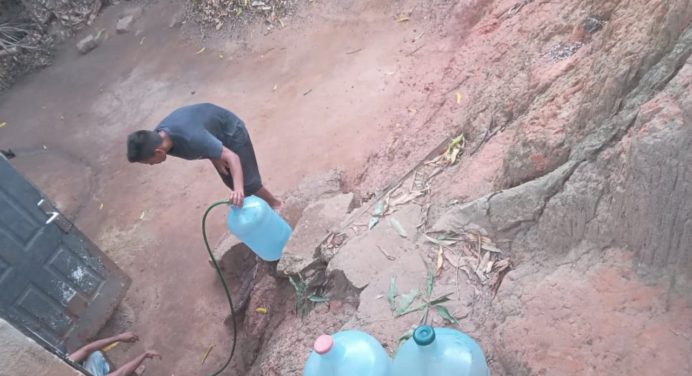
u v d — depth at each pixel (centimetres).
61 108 883
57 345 534
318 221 436
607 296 263
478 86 492
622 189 258
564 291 276
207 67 840
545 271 299
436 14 707
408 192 418
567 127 312
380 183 474
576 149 298
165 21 927
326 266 406
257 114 729
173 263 629
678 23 258
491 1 605
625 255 269
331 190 514
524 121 355
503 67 465
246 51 829
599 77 296
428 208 391
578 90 324
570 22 418
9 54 956
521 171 333
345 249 383
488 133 419
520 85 412
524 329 273
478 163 391
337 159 615
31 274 521
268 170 649
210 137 419
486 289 320
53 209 530
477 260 333
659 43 267
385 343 318
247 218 429
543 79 385
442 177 420
